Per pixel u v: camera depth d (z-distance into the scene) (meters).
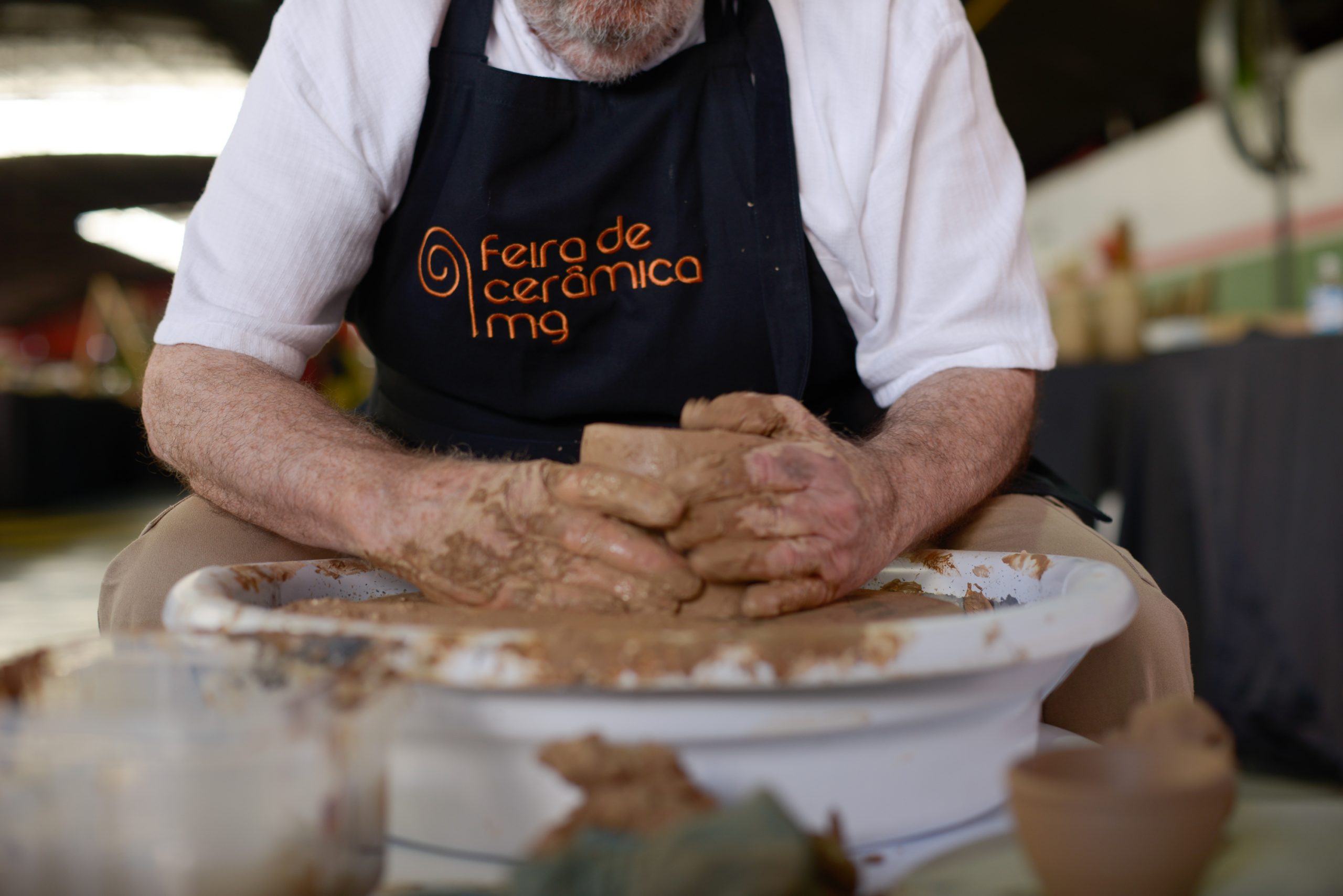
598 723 0.42
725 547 0.55
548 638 0.41
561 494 0.57
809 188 0.99
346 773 0.37
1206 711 0.39
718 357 0.98
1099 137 7.15
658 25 0.89
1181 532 2.11
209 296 0.94
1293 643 1.82
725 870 0.31
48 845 0.33
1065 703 0.88
